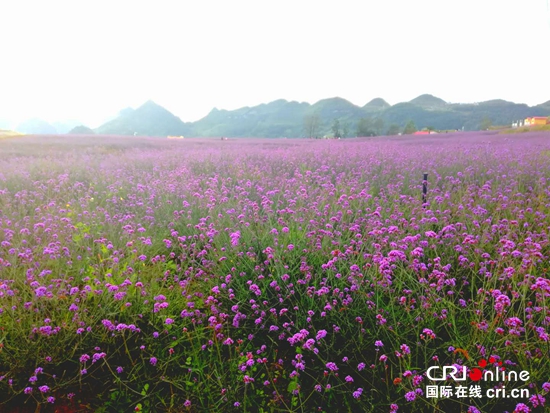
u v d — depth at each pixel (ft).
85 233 17.85
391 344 11.47
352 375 10.88
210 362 11.28
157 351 11.66
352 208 22.27
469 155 41.24
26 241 16.37
